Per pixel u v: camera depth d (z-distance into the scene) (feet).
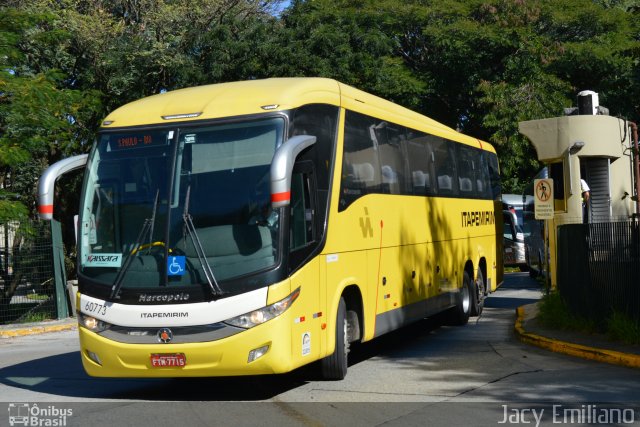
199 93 32.09
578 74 116.98
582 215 55.62
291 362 28.99
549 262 58.95
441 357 40.16
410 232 43.29
